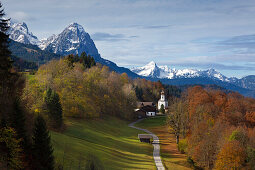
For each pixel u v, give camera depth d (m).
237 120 96.12
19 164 34.56
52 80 100.38
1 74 41.81
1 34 40.41
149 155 73.62
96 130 88.44
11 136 34.09
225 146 59.03
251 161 57.62
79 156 50.62
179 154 77.19
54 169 39.12
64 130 72.81
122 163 56.78
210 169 62.53
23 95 51.41
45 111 69.81
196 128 77.81
